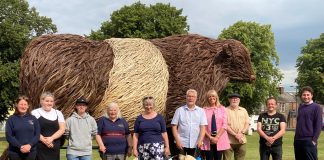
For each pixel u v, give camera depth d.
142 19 31.75
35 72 8.34
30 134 7.07
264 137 8.63
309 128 8.40
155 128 7.63
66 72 8.42
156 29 31.75
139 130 7.68
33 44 8.62
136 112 8.99
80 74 8.52
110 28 32.22
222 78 10.48
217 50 10.45
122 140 7.95
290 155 15.74
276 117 8.70
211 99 8.76
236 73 10.73
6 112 32.09
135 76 9.02
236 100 9.20
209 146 8.67
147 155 7.59
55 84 8.34
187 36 10.39
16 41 32.16
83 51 8.76
